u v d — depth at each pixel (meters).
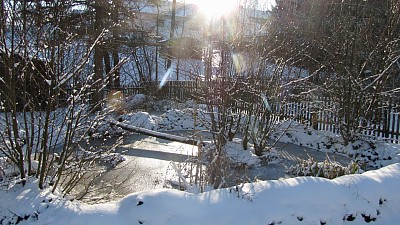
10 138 4.38
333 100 10.85
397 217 4.46
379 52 10.35
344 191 4.46
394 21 9.95
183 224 3.74
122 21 15.57
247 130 9.09
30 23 4.46
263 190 4.27
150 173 7.76
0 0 4.12
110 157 6.91
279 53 10.48
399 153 9.21
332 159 9.62
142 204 3.84
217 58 8.68
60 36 4.76
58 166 4.56
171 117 13.26
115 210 3.88
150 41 19.62
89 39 5.54
